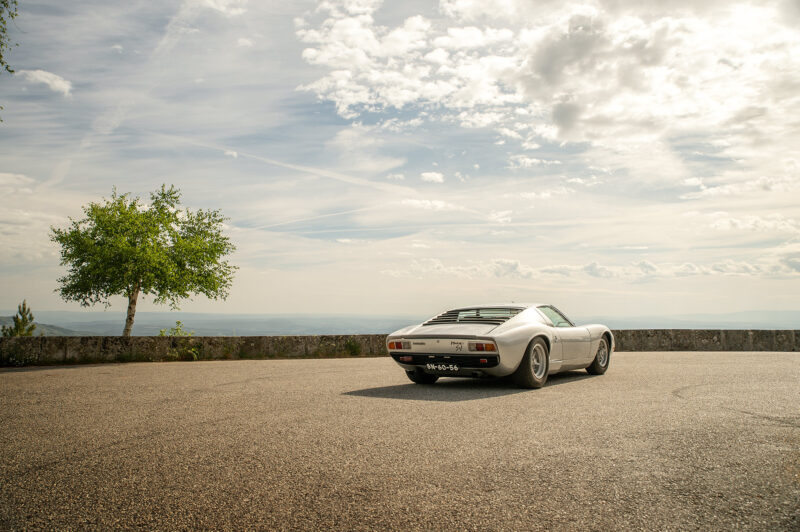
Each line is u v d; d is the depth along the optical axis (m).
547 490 2.77
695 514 2.43
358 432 4.21
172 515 2.46
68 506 2.58
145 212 22.28
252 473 3.10
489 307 7.79
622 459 3.34
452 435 4.07
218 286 23.02
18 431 4.34
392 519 2.40
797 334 16.86
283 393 6.57
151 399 6.11
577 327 8.25
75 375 9.13
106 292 21.58
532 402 5.68
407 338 7.17
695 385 7.03
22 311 32.28
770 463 3.22
